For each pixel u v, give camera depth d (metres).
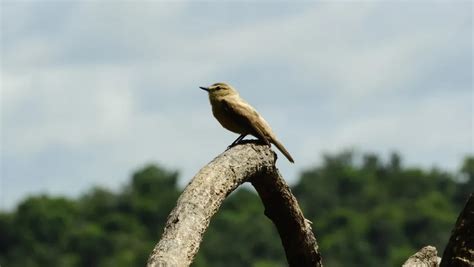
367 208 112.12
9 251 103.38
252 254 97.06
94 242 103.06
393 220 103.44
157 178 114.19
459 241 9.80
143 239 106.56
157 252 9.12
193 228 9.48
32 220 105.25
